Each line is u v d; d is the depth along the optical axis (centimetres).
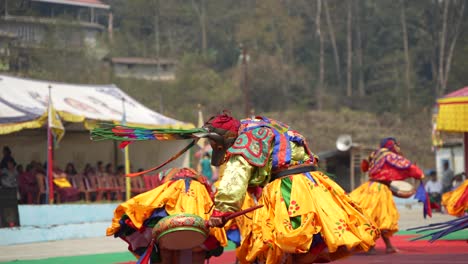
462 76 8044
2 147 2472
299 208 616
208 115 7050
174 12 8262
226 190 608
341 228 610
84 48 6638
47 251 1409
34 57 6191
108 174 2445
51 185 1978
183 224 720
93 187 2345
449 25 8356
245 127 638
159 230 726
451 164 4069
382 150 1206
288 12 8938
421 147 6538
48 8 7094
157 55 7425
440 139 3934
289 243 604
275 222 620
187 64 7812
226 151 644
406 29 8675
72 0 7194
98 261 1195
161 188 852
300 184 628
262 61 7800
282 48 8531
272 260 626
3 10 6481
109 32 7850
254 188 662
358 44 8512
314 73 8469
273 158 631
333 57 8694
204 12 8644
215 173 2466
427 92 8000
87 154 2722
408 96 7800
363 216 632
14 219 1678
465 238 1382
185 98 7256
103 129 679
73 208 1917
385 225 1147
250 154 614
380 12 8712
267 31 8644
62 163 2644
